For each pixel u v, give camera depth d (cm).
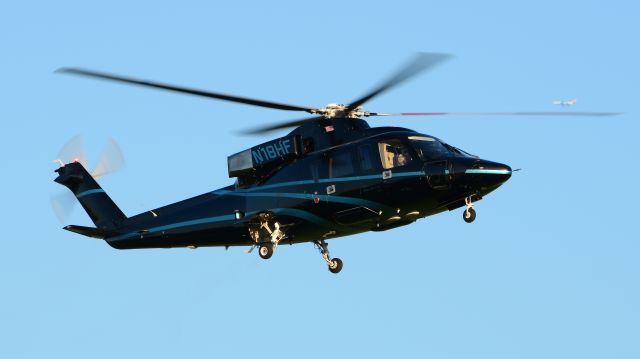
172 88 9344
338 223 10294
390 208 10000
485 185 9650
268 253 10456
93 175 12044
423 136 10125
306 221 10338
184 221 11100
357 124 10356
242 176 10788
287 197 10362
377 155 10000
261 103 9919
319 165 10256
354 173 10056
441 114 9994
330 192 10144
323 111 10412
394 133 10100
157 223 11300
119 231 11531
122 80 9144
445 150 10000
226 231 10838
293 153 10394
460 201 9906
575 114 9538
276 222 10462
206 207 10988
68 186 12138
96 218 11869
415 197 9856
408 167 9844
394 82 9531
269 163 10538
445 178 9675
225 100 9681
